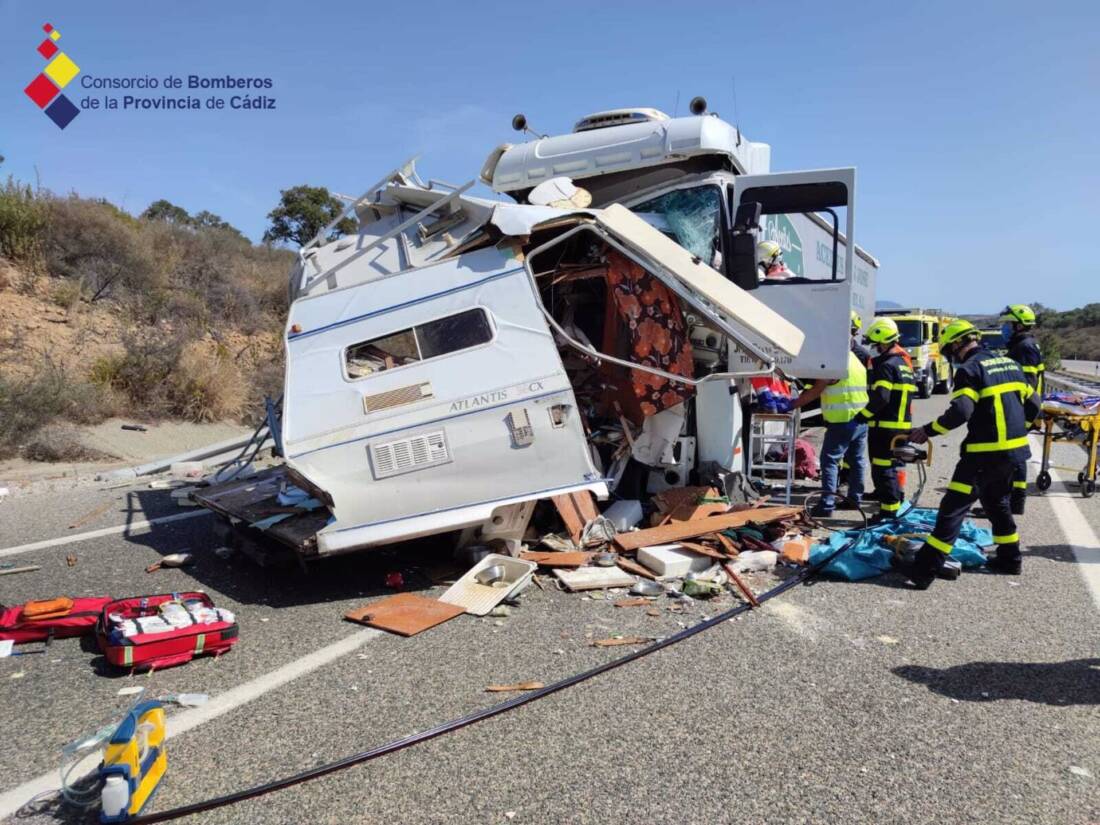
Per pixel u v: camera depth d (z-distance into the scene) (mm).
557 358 5461
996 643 4566
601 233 5832
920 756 3326
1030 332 8641
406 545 6215
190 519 7492
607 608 5078
